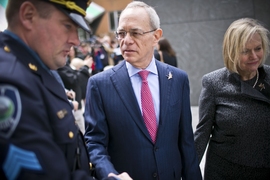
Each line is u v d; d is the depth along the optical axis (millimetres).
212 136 2014
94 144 1603
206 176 2021
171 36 5945
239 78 1873
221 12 5664
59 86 1129
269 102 1797
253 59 1772
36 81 995
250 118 1811
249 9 5465
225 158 1913
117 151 1650
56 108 1036
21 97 867
